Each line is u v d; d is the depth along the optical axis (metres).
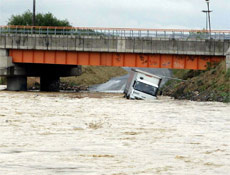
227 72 64.44
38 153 21.05
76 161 19.28
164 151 22.09
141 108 49.03
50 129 30.05
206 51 75.50
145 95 64.38
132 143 24.61
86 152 21.56
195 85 69.81
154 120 37.00
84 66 129.75
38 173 16.73
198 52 75.75
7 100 58.66
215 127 32.47
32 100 59.50
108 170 17.58
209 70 74.69
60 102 56.59
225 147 23.45
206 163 19.17
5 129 29.72
